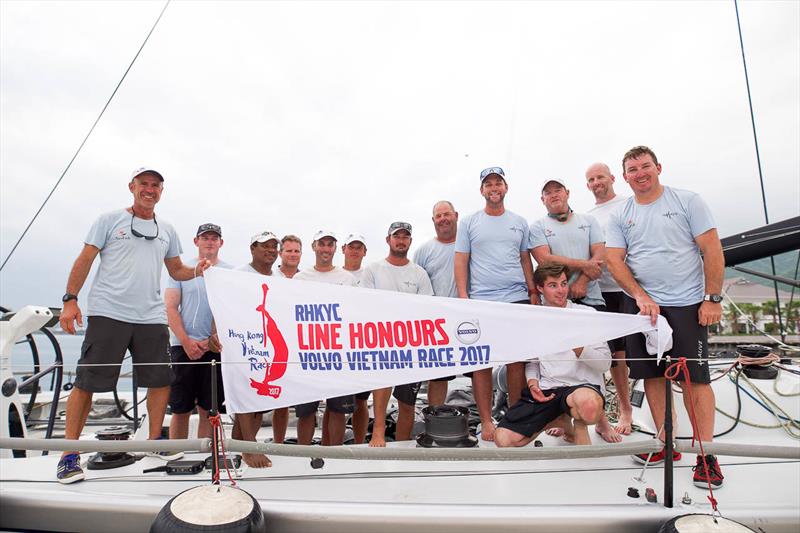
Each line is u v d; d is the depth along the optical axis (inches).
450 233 150.7
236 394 107.5
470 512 72.6
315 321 106.0
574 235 139.4
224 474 96.8
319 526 73.7
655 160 109.7
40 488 88.5
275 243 136.1
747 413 125.9
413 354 102.7
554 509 73.2
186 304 139.3
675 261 105.0
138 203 116.3
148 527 76.9
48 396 225.6
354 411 134.3
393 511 73.2
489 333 101.2
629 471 97.9
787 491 87.2
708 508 74.5
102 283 112.0
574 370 112.2
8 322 137.2
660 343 96.0
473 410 161.0
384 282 136.6
